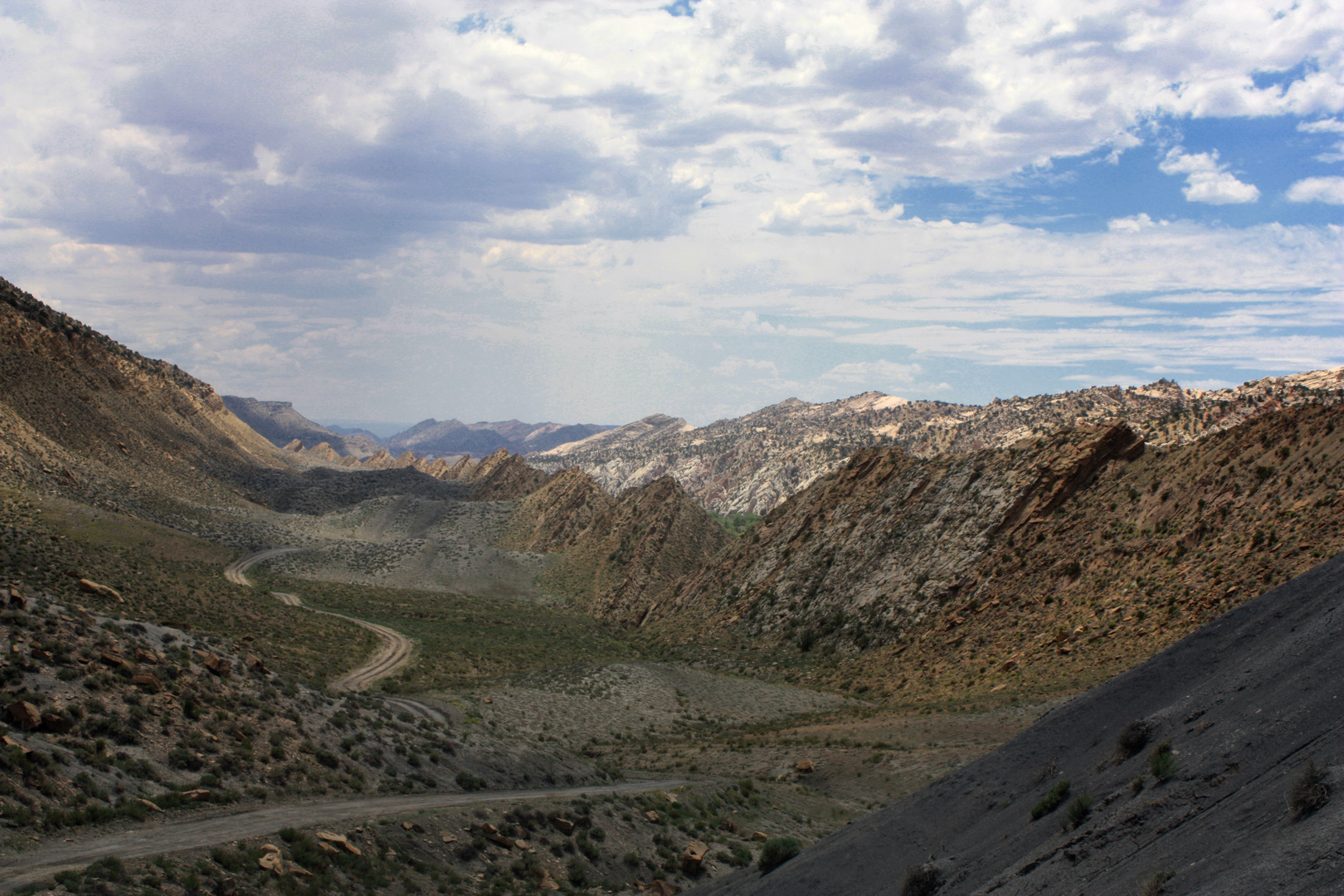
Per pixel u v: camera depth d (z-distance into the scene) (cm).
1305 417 6438
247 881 2212
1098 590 6600
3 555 6475
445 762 4041
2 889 1842
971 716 5412
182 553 12381
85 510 11931
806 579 10562
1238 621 2133
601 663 8462
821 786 4762
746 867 2847
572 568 16350
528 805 3475
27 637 3244
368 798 3309
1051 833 1633
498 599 14538
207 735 3197
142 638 3747
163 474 18988
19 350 18162
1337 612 1644
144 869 2062
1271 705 1458
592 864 3228
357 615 10650
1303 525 5291
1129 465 8144
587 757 5794
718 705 7250
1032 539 8094
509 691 7000
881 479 11300
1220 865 1042
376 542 19712
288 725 3631
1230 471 6619
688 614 12081
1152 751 1631
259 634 7431
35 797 2373
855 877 2081
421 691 6856
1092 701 2269
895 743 5147
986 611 7581
